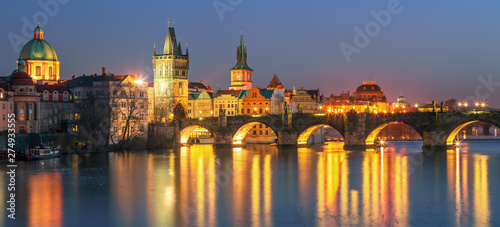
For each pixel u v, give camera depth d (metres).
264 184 149.25
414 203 127.00
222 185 148.12
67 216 117.69
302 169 176.25
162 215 118.00
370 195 134.75
